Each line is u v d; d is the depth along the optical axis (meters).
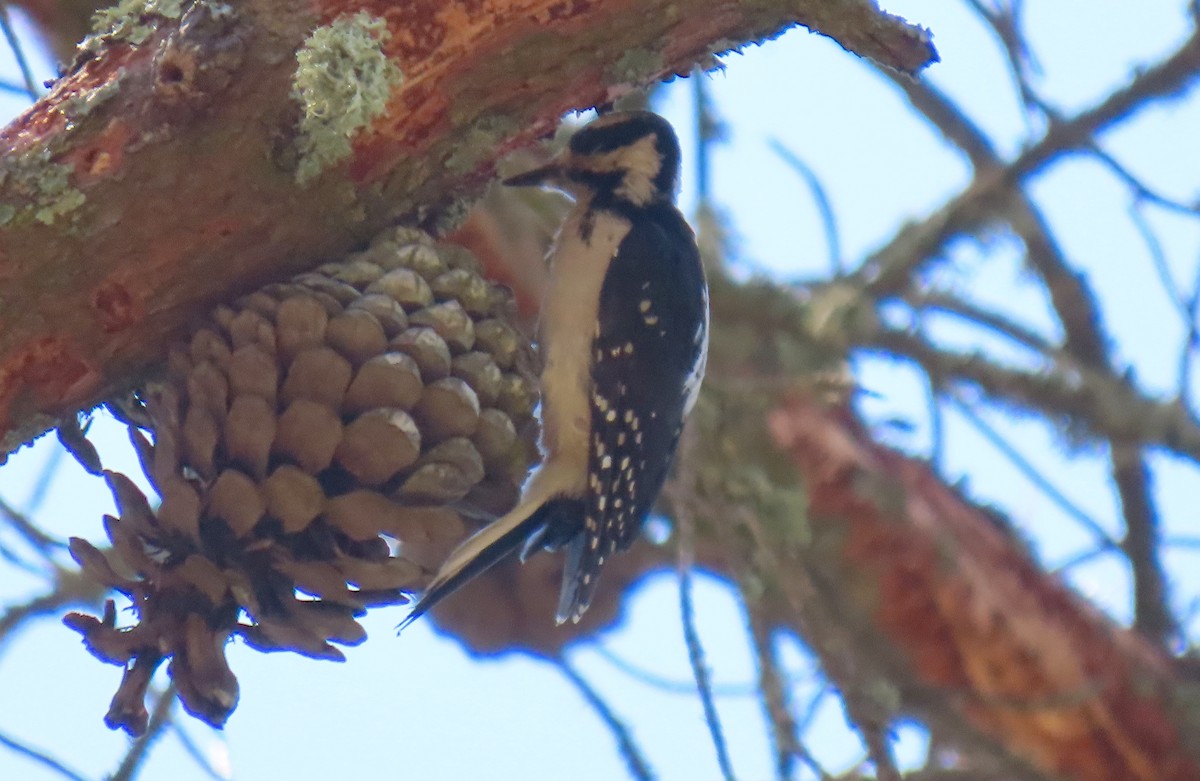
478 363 7.18
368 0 6.59
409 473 6.91
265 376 6.66
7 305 6.48
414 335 6.92
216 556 6.86
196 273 6.73
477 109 6.86
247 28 6.47
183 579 6.95
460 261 7.43
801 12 7.05
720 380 10.07
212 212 6.62
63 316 6.60
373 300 6.89
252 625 7.21
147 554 7.00
